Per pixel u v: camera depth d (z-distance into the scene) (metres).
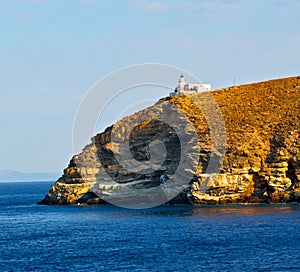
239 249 79.81
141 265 72.19
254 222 102.62
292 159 130.62
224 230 95.81
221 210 121.12
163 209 130.25
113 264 73.56
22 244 94.19
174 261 73.69
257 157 132.50
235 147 134.62
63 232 106.38
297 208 119.94
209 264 71.38
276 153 132.75
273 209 119.19
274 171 130.12
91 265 73.69
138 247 84.62
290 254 75.56
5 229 115.94
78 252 83.44
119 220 117.81
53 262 77.06
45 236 102.50
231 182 130.12
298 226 96.69
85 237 97.94
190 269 69.12
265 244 82.62
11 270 73.31
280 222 101.50
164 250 81.31
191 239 89.19
